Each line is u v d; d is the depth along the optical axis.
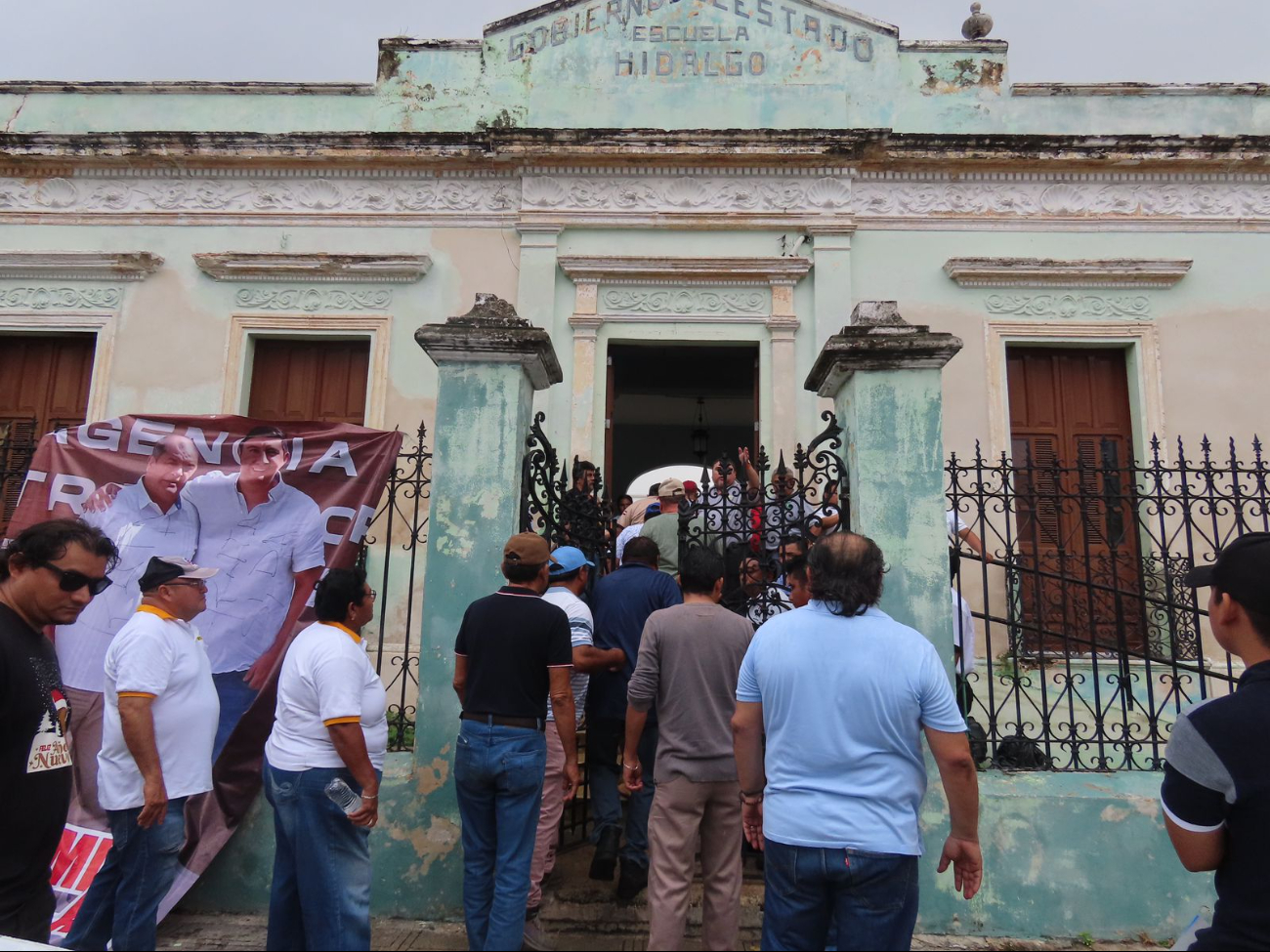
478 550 4.38
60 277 8.37
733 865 3.46
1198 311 7.99
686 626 3.59
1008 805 4.22
